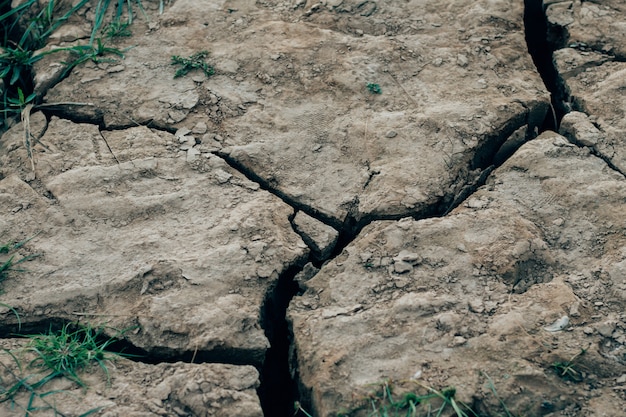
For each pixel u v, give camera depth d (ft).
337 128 5.29
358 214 5.06
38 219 5.00
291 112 5.35
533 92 5.41
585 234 4.95
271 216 5.00
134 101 5.38
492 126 5.26
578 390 4.54
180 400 4.53
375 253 4.90
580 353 4.59
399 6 5.76
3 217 5.00
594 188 5.06
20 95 5.36
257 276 4.83
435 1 5.79
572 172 5.12
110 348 4.72
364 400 4.53
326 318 4.73
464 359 4.60
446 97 5.39
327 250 4.99
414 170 5.14
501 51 5.57
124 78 5.47
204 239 4.92
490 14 5.70
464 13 5.73
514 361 4.58
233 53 5.55
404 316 4.71
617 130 5.25
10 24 5.77
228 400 4.54
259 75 5.47
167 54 5.56
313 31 5.65
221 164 5.17
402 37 5.63
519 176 5.14
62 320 4.75
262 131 5.29
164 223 4.99
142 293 4.78
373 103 5.37
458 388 4.54
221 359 4.68
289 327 4.78
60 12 5.75
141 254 4.89
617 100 5.36
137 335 4.70
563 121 5.32
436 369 4.58
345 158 5.21
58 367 4.58
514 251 4.87
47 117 5.40
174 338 4.68
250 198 5.07
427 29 5.67
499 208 5.02
